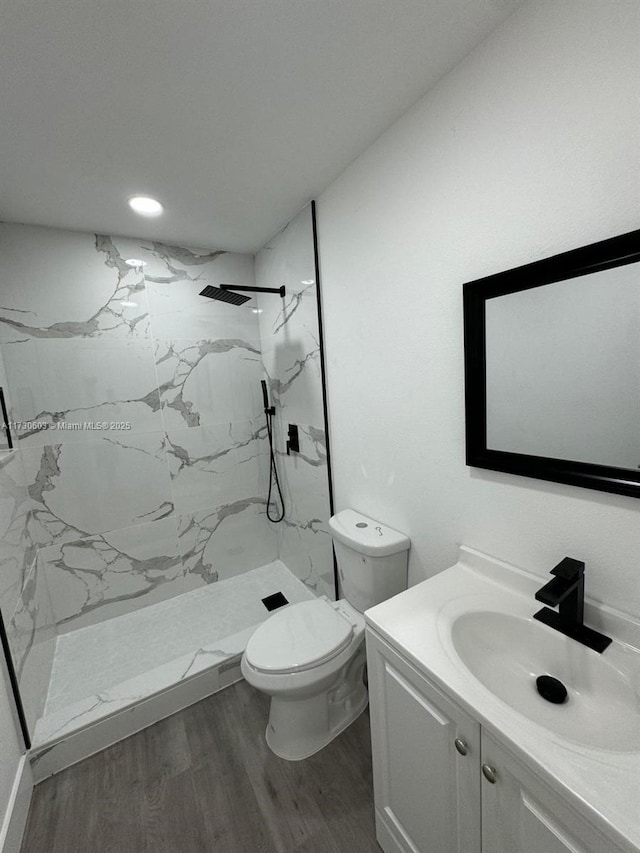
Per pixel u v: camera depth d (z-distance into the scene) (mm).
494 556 1193
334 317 1798
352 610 1694
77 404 2074
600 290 856
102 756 1522
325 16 893
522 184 974
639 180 774
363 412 1692
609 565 914
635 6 742
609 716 826
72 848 1217
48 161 1378
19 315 1899
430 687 873
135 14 855
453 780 867
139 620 2260
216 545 2602
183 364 2369
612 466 878
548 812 654
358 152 1469
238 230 2117
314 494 2213
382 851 1172
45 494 2025
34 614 1759
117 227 1983
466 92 1069
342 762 1449
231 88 1096
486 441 1160
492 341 1099
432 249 1247
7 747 1281
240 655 1863
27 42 899
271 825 1253
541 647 974
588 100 828
